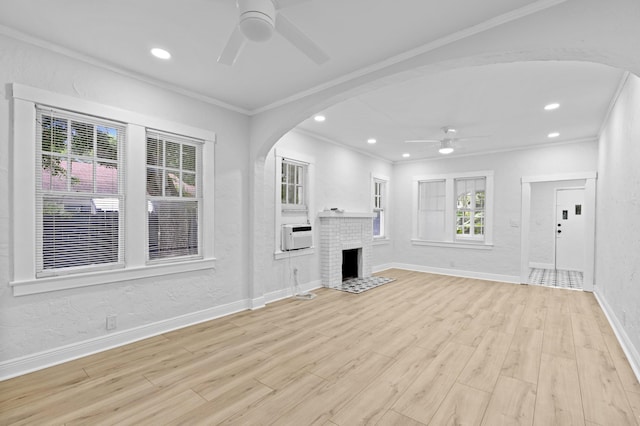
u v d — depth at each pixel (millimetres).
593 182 4797
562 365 2416
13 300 2188
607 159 3854
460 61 2201
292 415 1809
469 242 5996
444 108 3646
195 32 2178
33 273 2268
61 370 2291
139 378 2205
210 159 3420
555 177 5133
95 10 1930
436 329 3199
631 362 2447
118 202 2746
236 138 3711
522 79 2857
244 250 3828
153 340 2861
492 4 1848
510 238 5547
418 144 5430
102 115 2584
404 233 6914
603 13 1664
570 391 2057
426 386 2119
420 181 6766
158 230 3041
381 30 2121
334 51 2398
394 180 7102
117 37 2240
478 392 2045
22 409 1838
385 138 5094
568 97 3275
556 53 1909
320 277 5086
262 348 2725
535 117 3914
